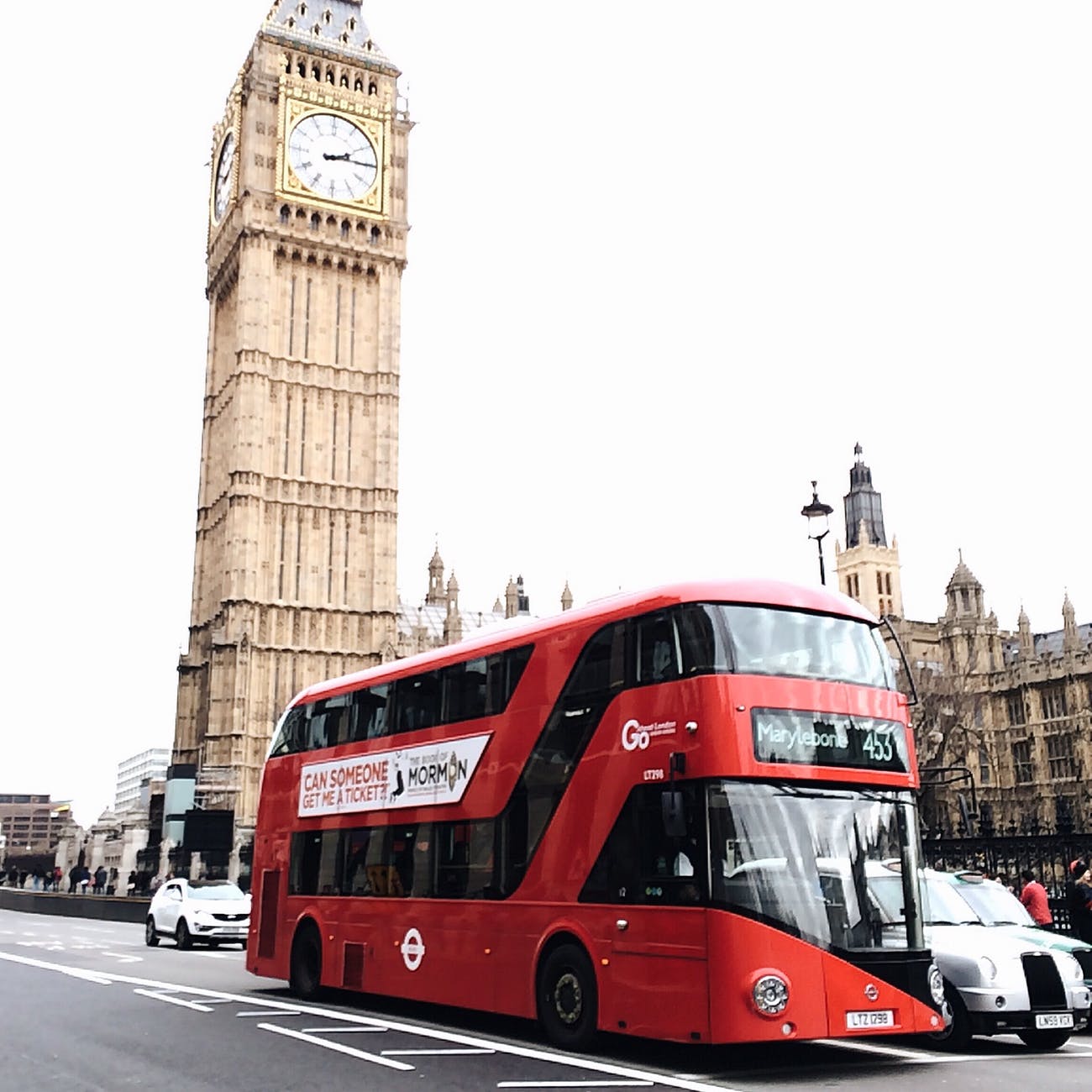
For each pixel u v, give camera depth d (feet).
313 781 67.15
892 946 41.11
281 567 274.36
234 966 85.76
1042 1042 49.78
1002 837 86.94
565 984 45.68
